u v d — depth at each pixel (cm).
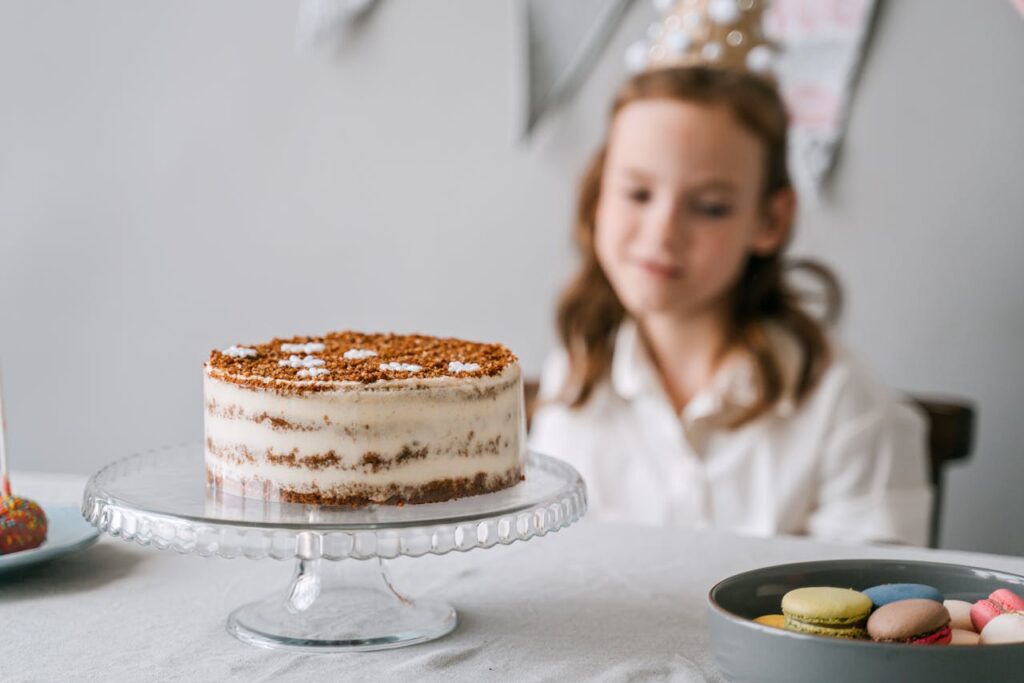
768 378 167
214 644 101
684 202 164
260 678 96
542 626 105
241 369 107
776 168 170
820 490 168
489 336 217
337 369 107
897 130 190
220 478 108
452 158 216
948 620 92
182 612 107
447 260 218
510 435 109
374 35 217
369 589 109
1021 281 187
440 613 107
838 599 93
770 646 90
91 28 232
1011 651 87
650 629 104
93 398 242
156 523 100
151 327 237
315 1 218
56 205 238
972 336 191
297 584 109
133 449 241
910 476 167
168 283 235
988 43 185
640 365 172
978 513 194
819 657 89
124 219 236
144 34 230
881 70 190
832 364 169
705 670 97
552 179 210
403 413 103
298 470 104
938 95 188
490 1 210
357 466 103
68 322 241
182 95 229
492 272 216
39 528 115
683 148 163
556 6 204
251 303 231
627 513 174
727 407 168
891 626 91
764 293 172
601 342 177
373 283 223
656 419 171
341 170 222
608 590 112
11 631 103
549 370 189
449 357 112
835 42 189
